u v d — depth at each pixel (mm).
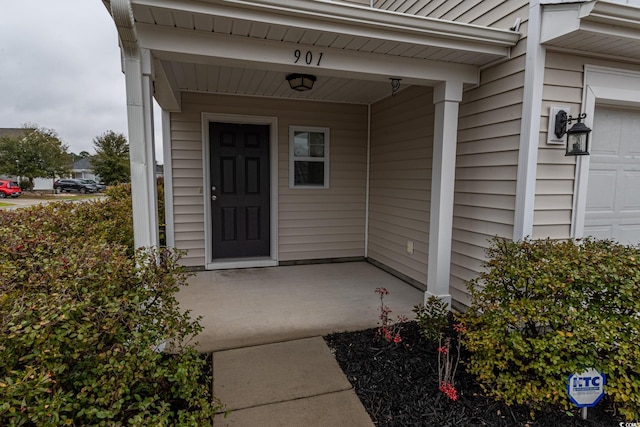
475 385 2086
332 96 4656
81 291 1604
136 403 1451
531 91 2641
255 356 2463
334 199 5148
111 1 1814
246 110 4621
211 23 2199
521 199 2729
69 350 1427
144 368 1542
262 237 5051
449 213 3096
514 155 2791
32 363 1255
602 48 2719
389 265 4691
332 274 4598
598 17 2352
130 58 2186
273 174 4859
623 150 3188
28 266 1882
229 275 4500
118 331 1604
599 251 2174
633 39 2523
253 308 3383
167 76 2971
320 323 3031
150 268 1942
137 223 2287
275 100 4730
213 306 3436
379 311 3316
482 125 3094
